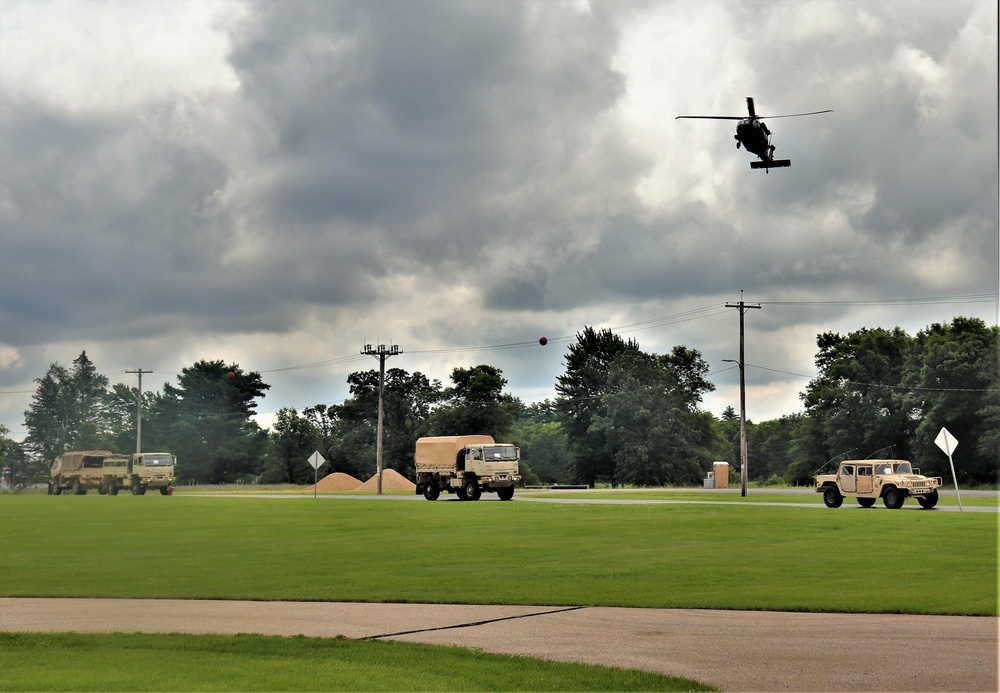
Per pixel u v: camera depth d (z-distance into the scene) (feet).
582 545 91.50
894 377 335.88
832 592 59.62
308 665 39.70
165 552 88.99
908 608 53.47
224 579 69.05
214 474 494.18
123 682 36.63
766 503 169.17
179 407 505.66
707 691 35.40
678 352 443.32
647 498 202.49
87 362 552.00
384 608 55.72
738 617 51.67
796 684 36.47
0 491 394.11
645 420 385.91
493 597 59.21
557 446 569.64
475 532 108.78
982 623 49.29
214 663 40.14
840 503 154.61
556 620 51.16
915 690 35.55
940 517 120.78
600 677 37.40
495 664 39.83
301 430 478.59
